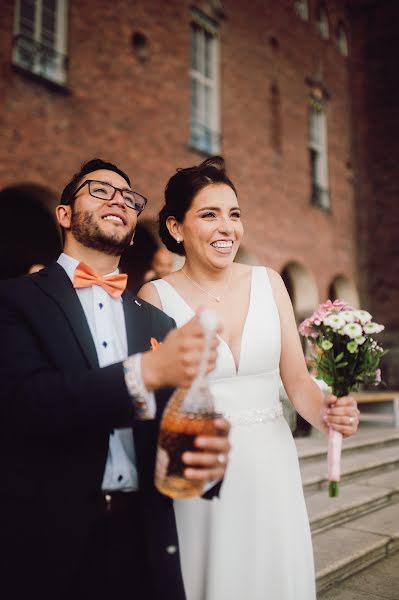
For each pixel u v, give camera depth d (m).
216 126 9.73
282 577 1.55
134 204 1.43
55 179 6.82
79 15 7.44
